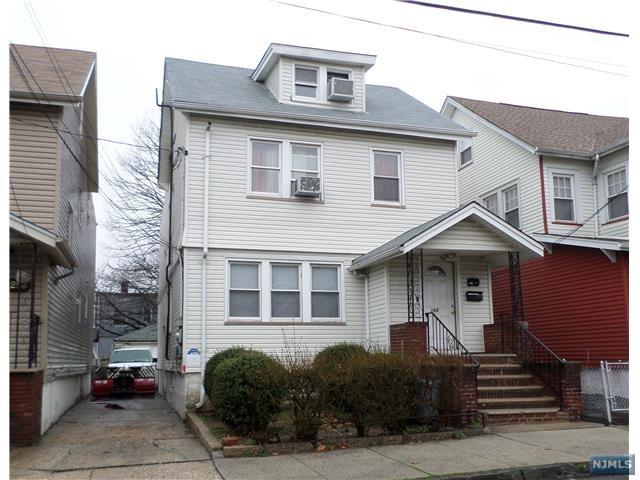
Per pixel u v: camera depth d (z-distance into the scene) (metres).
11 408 10.37
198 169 14.62
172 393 17.38
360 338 15.26
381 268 14.80
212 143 14.84
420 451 9.38
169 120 19.27
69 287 15.91
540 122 22.14
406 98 19.62
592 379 14.57
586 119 23.28
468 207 13.61
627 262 15.27
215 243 14.47
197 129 14.75
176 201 16.97
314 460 8.86
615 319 15.39
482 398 12.47
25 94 12.68
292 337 14.73
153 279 36.03
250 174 15.05
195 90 15.67
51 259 12.31
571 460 8.70
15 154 12.81
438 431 10.50
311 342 14.86
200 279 14.25
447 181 16.78
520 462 8.59
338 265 15.46
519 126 21.25
